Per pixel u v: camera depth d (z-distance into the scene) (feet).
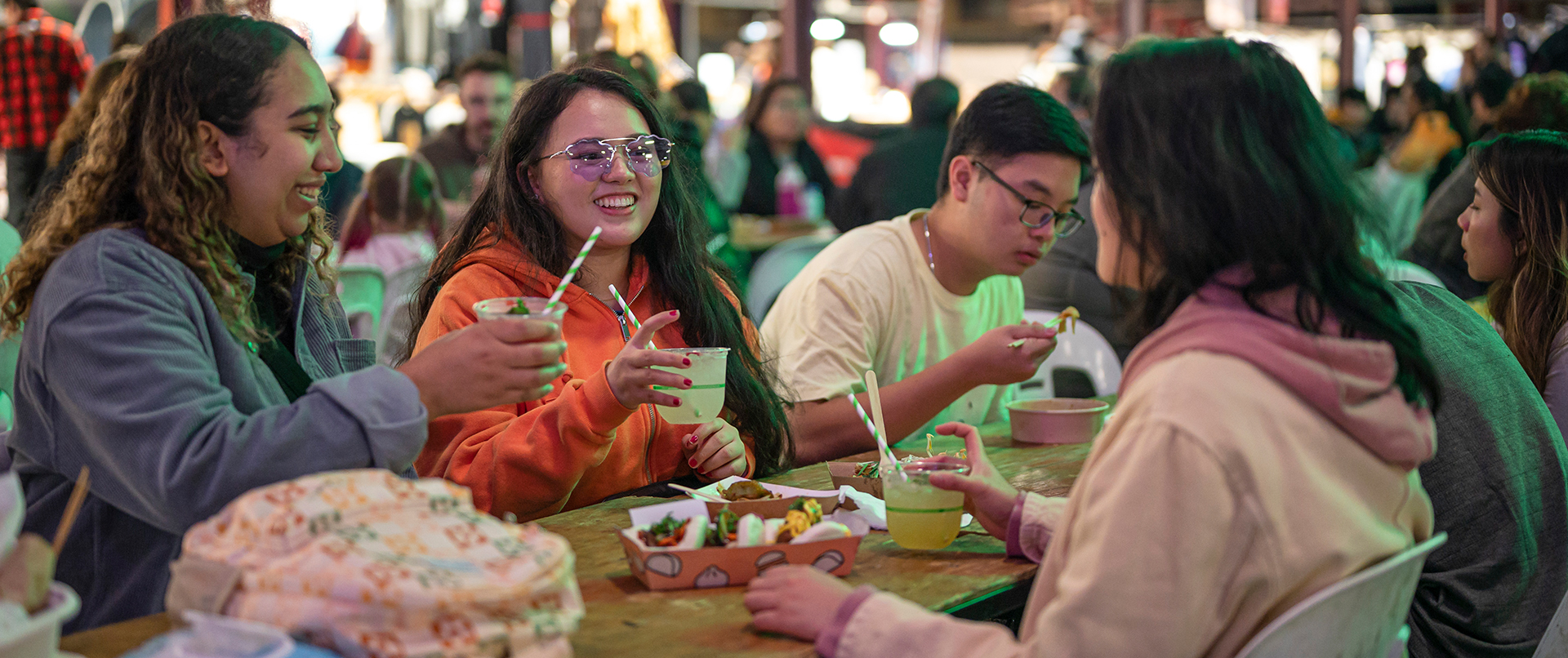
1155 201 4.19
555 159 7.27
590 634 4.45
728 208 25.88
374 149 26.43
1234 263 4.19
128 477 4.63
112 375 4.59
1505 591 6.49
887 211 18.15
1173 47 4.32
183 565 3.85
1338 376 4.00
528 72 24.58
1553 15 42.16
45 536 5.10
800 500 5.54
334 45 29.91
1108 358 10.80
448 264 7.75
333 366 6.09
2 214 21.43
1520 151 7.94
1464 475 6.52
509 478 6.40
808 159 23.53
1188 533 3.77
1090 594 3.81
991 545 5.63
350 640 3.54
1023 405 8.55
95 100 12.69
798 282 9.09
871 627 4.25
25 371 4.85
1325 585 3.98
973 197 8.46
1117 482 3.90
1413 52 28.25
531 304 5.24
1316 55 41.52
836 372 8.41
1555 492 6.75
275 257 5.63
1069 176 8.23
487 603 3.64
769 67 30.78
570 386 6.51
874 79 36.29
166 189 4.97
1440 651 6.56
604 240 7.30
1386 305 4.31
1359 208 4.32
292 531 3.76
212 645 3.54
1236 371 3.97
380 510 3.92
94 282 4.71
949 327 9.14
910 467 5.51
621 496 6.64
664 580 4.91
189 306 4.97
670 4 33.63
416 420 4.83
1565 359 7.61
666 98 15.64
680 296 7.77
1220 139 4.12
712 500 5.93
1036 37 34.99
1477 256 8.34
